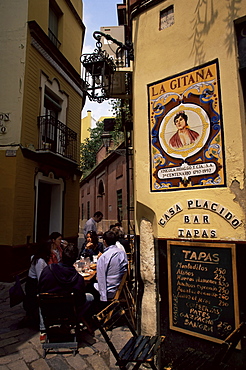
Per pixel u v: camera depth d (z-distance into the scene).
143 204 3.08
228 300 2.42
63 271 3.38
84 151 26.83
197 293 2.60
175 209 2.82
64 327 3.46
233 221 2.46
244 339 2.30
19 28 7.66
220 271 2.48
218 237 2.53
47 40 8.42
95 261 5.54
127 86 4.76
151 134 3.09
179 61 2.95
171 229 2.83
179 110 2.89
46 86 8.70
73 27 11.10
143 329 2.96
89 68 3.82
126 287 4.06
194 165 2.73
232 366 2.33
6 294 5.68
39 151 7.75
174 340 2.72
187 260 2.69
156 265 2.93
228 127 2.56
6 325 4.04
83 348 3.35
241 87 2.57
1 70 7.55
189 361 2.59
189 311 2.65
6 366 2.92
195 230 2.66
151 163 3.06
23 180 7.38
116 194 14.90
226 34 2.65
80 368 2.91
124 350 2.30
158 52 3.14
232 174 2.50
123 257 4.15
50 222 9.57
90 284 4.58
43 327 3.52
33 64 7.94
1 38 7.68
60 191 9.63
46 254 4.09
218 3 2.73
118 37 4.91
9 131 7.28
